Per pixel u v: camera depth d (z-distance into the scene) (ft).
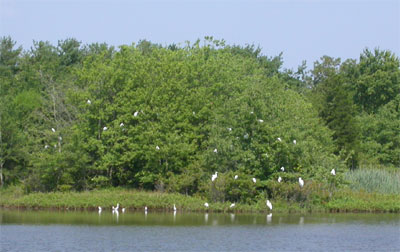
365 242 110.93
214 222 136.56
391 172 199.11
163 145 181.88
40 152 191.31
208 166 173.27
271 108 173.17
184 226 129.59
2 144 203.00
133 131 187.32
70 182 187.21
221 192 162.71
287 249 104.01
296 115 187.73
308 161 171.12
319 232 122.01
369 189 179.32
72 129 194.70
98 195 171.32
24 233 118.62
